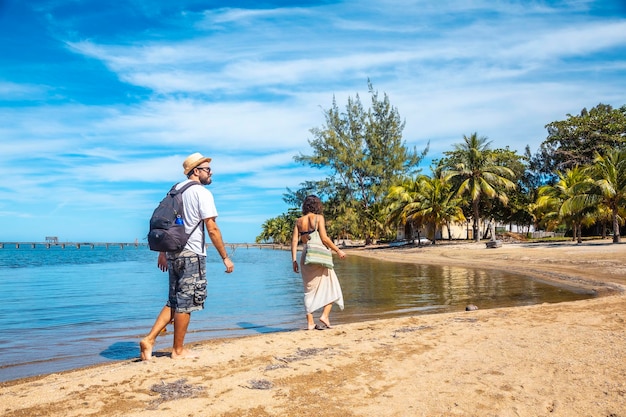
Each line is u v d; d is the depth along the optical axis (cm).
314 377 385
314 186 5694
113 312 934
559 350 441
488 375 372
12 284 1670
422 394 335
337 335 576
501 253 2739
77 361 531
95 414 309
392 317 807
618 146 5081
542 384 346
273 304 1016
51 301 1126
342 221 5441
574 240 3797
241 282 1619
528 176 5953
